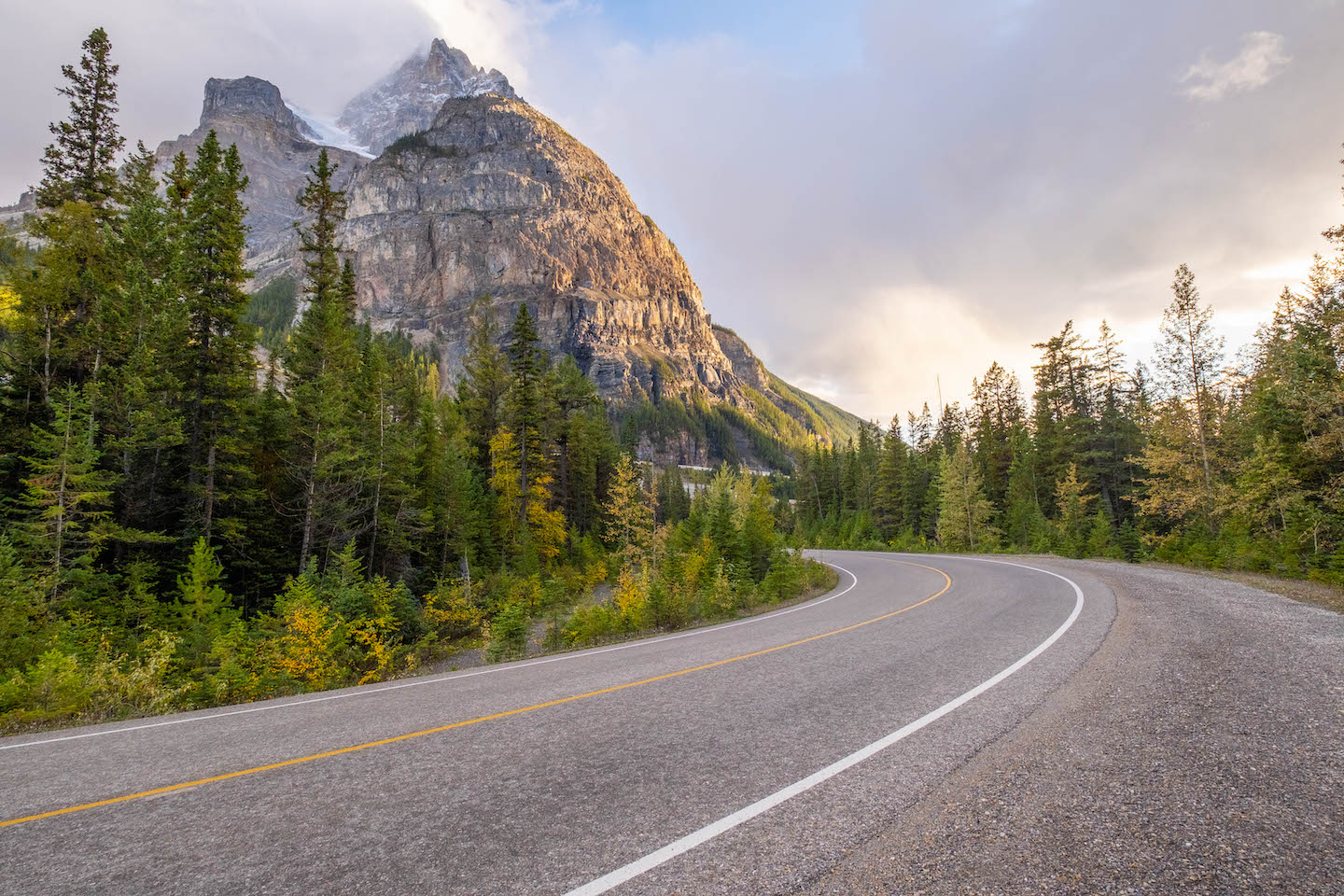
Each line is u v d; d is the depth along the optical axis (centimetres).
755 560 3000
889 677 664
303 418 2511
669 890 267
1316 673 594
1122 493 3819
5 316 2180
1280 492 2116
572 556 4175
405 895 269
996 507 5109
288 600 1759
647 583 1673
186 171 2720
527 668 824
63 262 2273
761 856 294
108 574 1809
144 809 378
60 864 309
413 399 3862
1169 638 793
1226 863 276
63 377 2264
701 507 4894
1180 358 2664
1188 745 425
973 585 1638
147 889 282
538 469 3988
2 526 1747
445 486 3231
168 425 2055
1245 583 1370
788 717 528
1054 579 1650
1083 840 302
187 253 2306
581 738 489
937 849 297
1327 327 1702
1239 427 2572
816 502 8675
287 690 1265
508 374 4556
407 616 1917
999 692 581
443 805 367
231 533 2212
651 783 389
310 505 2405
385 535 2923
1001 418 5588
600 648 1027
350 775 426
